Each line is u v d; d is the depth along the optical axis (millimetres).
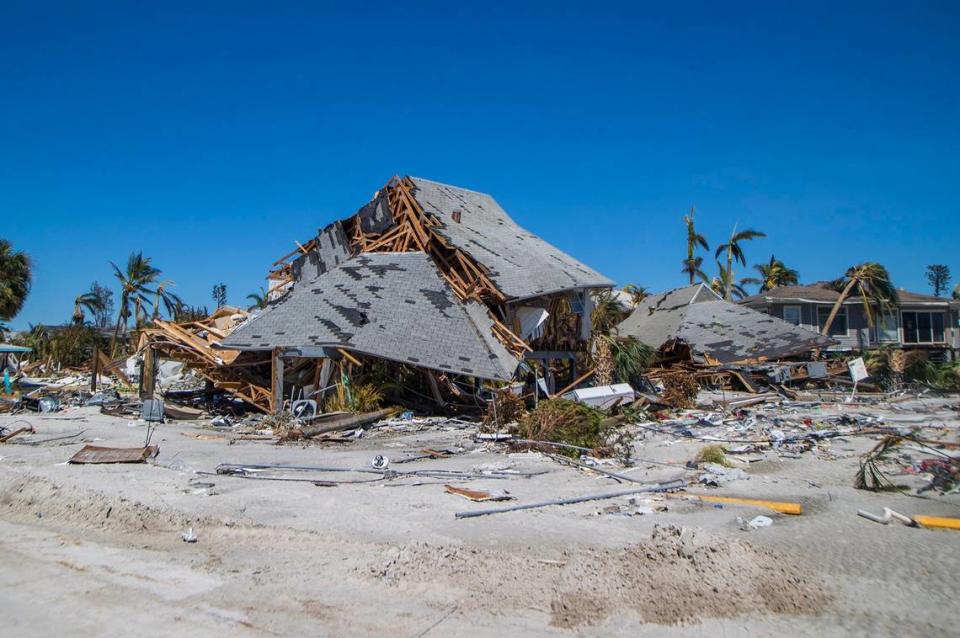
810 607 5973
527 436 15156
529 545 7699
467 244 28266
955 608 5953
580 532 8195
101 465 12766
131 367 37750
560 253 33719
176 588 6680
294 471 12414
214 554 7719
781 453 14289
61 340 47969
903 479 11438
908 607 5992
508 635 5562
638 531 8227
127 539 8438
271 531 8391
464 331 23531
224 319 28406
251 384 23297
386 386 22297
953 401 27234
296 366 23297
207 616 5992
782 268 65625
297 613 6031
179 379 35625
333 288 25031
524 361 24219
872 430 17469
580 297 30641
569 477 11820
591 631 5617
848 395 30484
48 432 18531
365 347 21594
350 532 8312
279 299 26531
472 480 11492
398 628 5703
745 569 6469
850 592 6328
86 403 26641
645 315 45875
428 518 8898
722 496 10195
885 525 8570
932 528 8422
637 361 28594
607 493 10336
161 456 14242
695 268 53875
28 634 5672
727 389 34031
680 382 26516
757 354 35719
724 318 39969
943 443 12977
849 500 9984
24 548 8094
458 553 7328
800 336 36594
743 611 5902
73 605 6281
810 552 7434
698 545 6812
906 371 34438
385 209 30047
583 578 6488
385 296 24438
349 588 6590
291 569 7141
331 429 18047
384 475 11914
